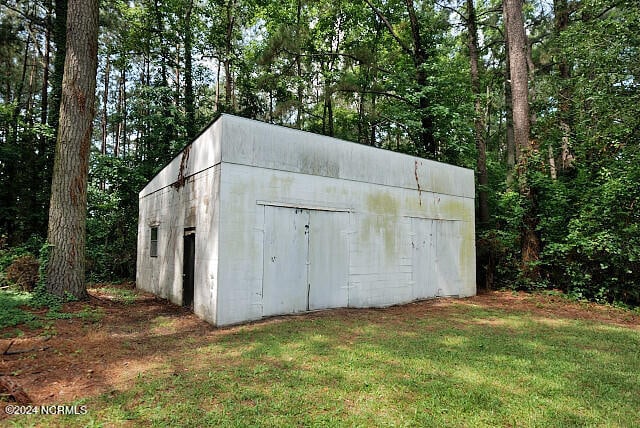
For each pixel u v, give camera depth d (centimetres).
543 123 1266
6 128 1487
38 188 1457
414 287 973
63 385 397
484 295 1121
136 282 1263
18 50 1986
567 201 1115
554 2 1496
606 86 990
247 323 673
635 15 917
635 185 917
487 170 1819
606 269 986
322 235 803
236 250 674
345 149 855
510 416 339
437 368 461
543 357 518
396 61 1772
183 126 1672
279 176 739
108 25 1781
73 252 794
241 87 2003
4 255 1023
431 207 1033
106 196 1531
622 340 621
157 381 407
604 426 325
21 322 622
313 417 330
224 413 336
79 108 807
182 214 859
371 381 413
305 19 2097
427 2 1723
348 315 761
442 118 1552
